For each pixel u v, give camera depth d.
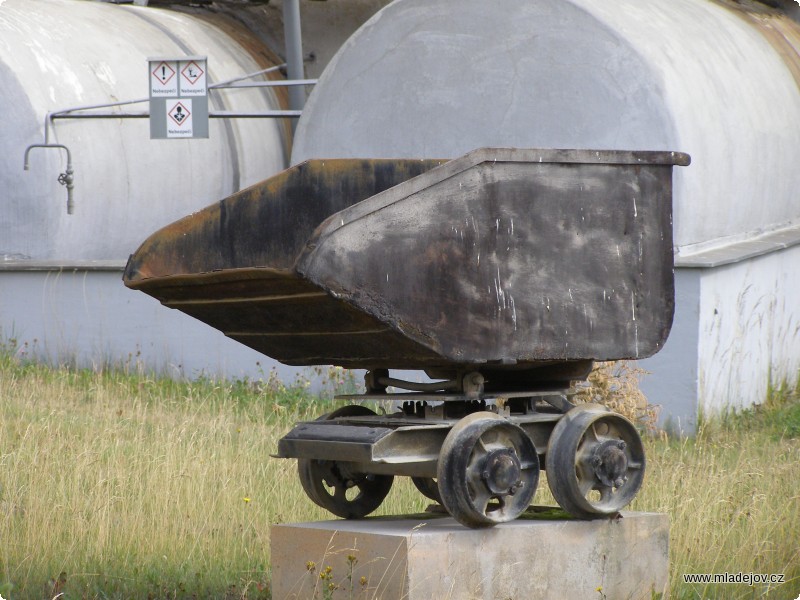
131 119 32.62
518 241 11.42
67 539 14.27
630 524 12.38
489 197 11.23
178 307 12.32
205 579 13.41
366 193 13.35
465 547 11.30
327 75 27.67
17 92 29.72
